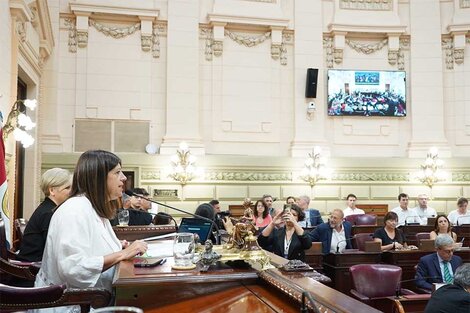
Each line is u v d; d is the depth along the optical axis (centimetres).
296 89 1095
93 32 1013
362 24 1118
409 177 1103
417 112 1121
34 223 310
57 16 989
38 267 289
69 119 991
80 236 209
